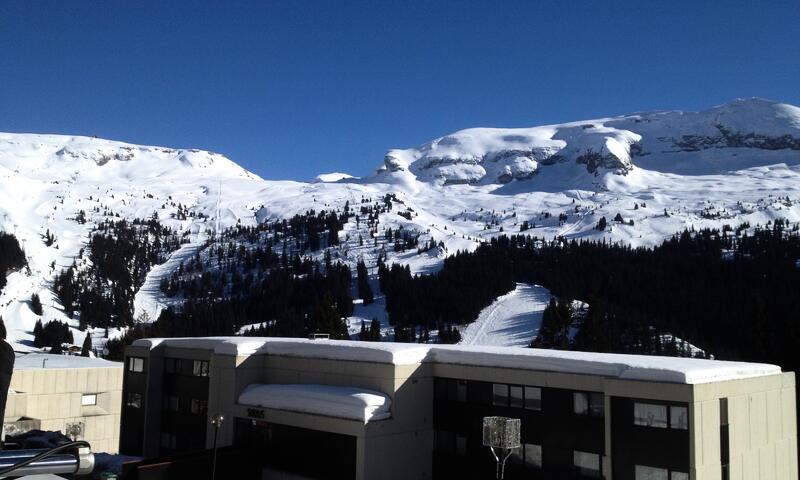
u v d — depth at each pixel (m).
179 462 32.31
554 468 28.72
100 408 51.06
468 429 31.77
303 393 33.28
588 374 27.81
